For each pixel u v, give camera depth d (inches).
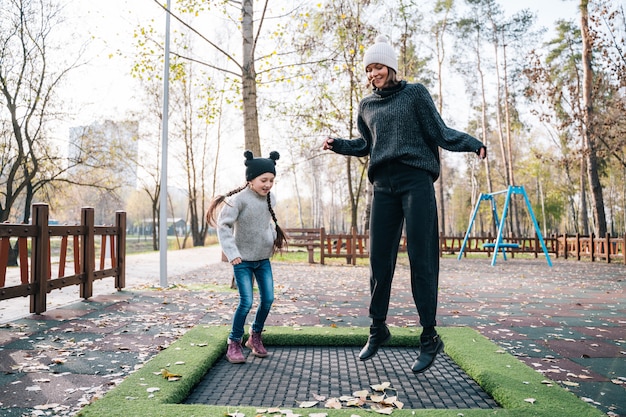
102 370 111.0
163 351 121.6
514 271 435.5
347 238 488.4
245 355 128.3
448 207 2292.1
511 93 1079.0
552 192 1486.2
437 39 974.4
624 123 725.9
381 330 111.1
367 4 552.7
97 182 769.6
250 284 127.0
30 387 97.9
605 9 641.0
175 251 810.2
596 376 108.9
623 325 173.3
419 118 106.1
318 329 147.8
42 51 635.5
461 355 119.3
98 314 182.7
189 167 1237.7
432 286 103.4
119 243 254.1
